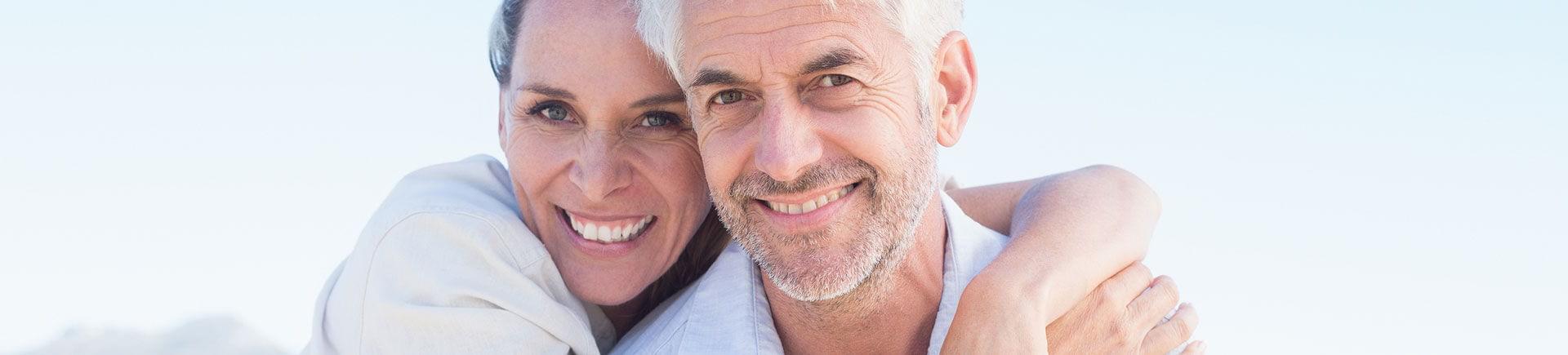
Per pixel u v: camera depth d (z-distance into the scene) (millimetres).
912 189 2047
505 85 2422
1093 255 2314
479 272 2348
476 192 2539
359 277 2408
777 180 1975
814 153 1954
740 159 2004
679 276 2693
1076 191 2600
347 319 2420
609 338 2732
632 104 2213
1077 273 2248
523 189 2438
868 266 2045
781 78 1934
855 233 2027
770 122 1948
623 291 2439
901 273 2209
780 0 1911
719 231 2648
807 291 2045
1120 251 2383
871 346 2270
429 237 2383
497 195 2611
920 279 2252
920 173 2061
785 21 1909
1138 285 2391
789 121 1945
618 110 2223
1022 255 2271
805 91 1974
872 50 1949
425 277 2348
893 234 2055
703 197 2400
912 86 2023
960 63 2193
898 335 2266
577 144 2281
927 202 2105
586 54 2176
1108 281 2352
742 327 2314
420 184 2582
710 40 1942
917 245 2232
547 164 2309
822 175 1973
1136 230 2488
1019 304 2115
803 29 1907
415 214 2404
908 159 2025
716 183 2051
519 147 2336
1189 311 2432
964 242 2375
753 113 1997
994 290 2150
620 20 2168
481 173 2646
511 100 2350
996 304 2119
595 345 2453
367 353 2369
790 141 1935
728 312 2348
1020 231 2434
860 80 1953
